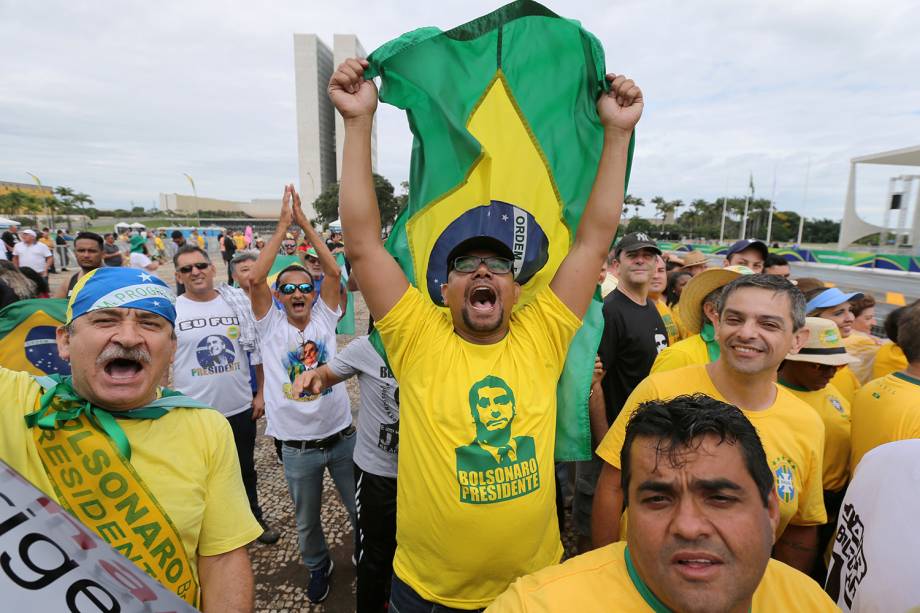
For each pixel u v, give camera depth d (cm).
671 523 99
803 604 114
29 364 190
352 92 167
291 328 290
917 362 191
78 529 100
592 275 179
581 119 191
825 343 219
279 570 297
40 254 1112
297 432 271
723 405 107
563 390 196
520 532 157
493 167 193
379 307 172
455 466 156
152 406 135
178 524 131
